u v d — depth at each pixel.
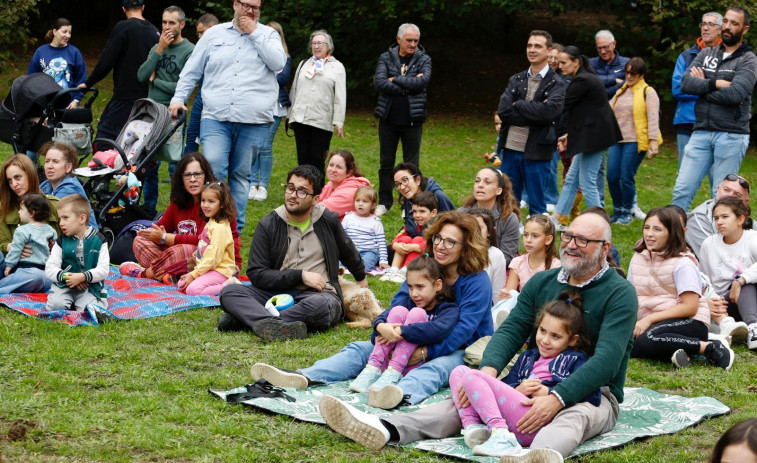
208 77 8.54
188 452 4.07
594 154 9.55
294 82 10.76
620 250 9.71
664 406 5.09
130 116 9.01
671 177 14.48
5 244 7.09
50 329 5.98
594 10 20.34
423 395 4.94
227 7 19.20
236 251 7.70
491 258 6.41
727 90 8.68
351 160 9.19
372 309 6.63
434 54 22.69
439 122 18.30
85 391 4.86
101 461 3.92
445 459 4.20
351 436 4.31
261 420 4.55
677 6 16.66
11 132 9.09
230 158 8.75
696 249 7.52
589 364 4.34
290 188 6.43
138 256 7.80
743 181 7.43
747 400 5.32
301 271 6.39
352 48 19.12
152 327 6.24
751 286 6.76
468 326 5.11
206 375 5.25
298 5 18.58
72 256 6.37
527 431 4.30
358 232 8.58
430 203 8.02
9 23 16.62
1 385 4.84
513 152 9.47
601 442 4.43
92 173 8.35
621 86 11.19
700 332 6.09
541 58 9.16
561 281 4.65
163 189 11.41
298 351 5.83
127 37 9.87
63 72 11.80
